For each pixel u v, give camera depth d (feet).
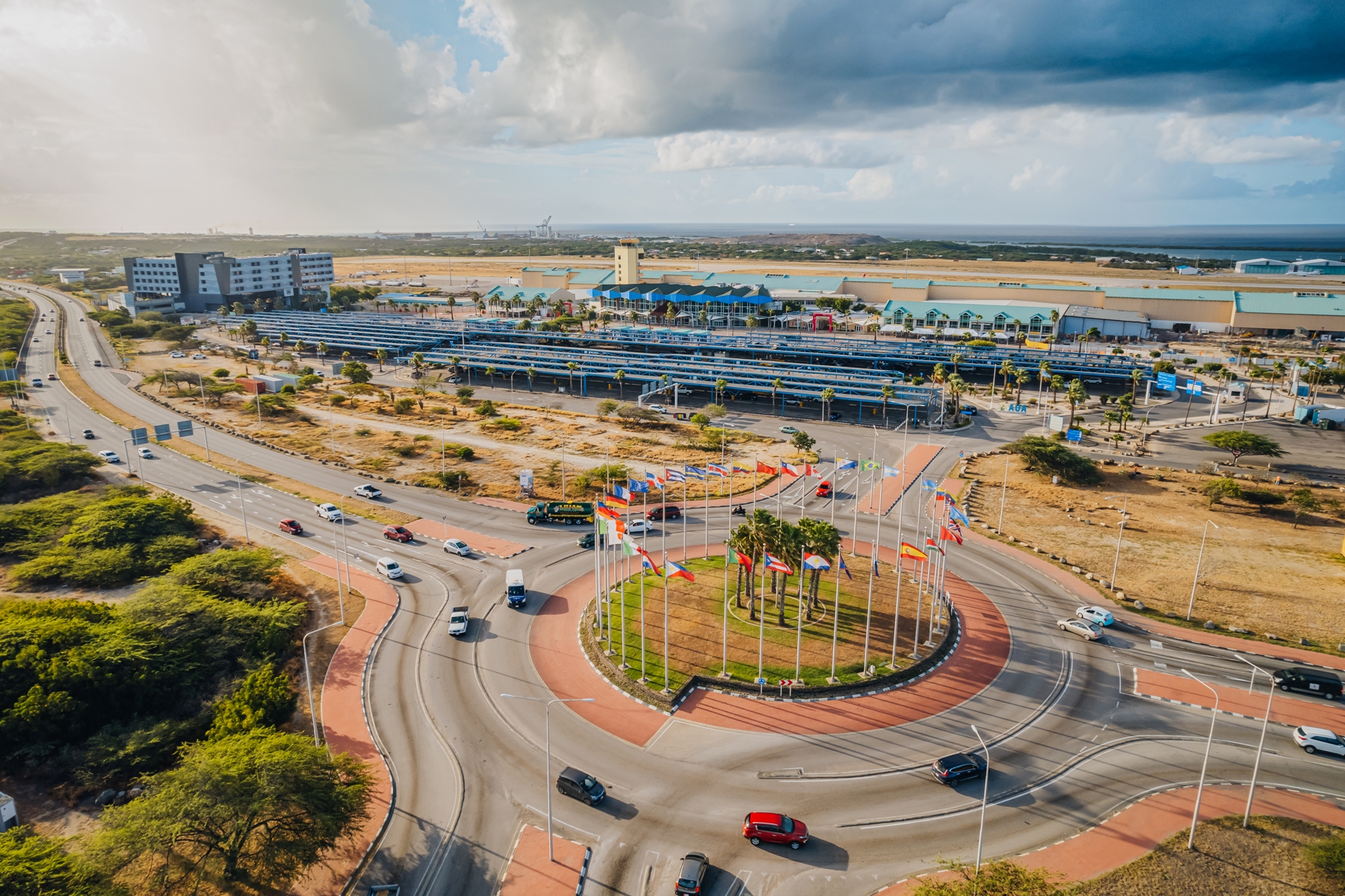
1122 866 183.52
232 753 190.90
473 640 290.15
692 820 200.13
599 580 293.23
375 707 248.93
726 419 634.84
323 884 180.34
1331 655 281.54
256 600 312.71
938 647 281.13
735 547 295.69
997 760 223.71
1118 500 446.60
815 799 207.72
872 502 442.09
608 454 534.78
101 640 254.06
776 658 273.75
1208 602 322.96
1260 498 426.92
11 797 209.77
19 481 453.99
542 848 190.49
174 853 186.19
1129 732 238.07
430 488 466.70
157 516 379.55
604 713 246.68
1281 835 194.80
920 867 184.55
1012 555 372.17
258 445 558.56
